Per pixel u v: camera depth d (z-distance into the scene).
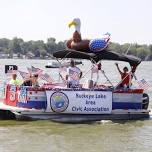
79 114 19.41
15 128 17.73
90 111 19.39
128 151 14.45
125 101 19.95
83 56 19.72
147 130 17.89
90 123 19.17
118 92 19.81
